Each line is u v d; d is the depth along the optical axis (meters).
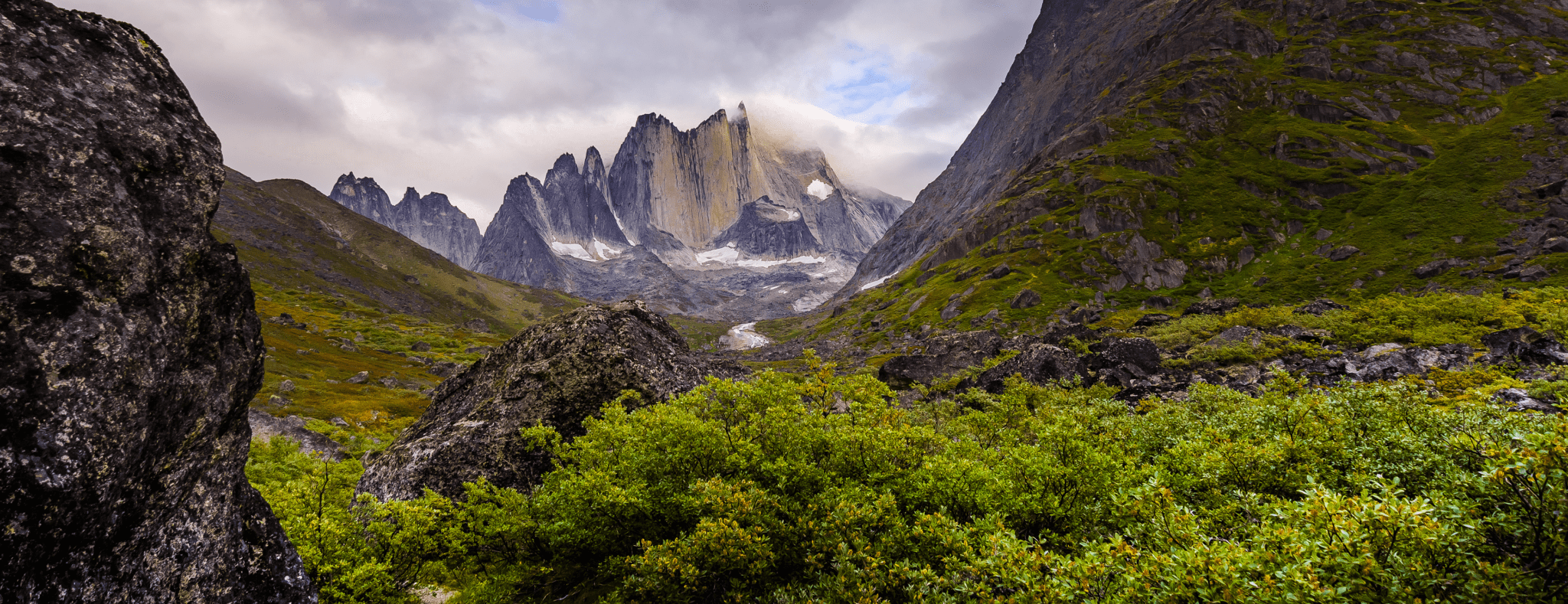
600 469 17.19
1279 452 16.69
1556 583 8.37
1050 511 14.79
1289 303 158.25
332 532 13.57
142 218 6.85
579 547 15.87
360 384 123.81
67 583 6.11
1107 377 62.03
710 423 16.53
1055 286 192.38
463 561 16.81
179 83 8.02
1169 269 191.75
